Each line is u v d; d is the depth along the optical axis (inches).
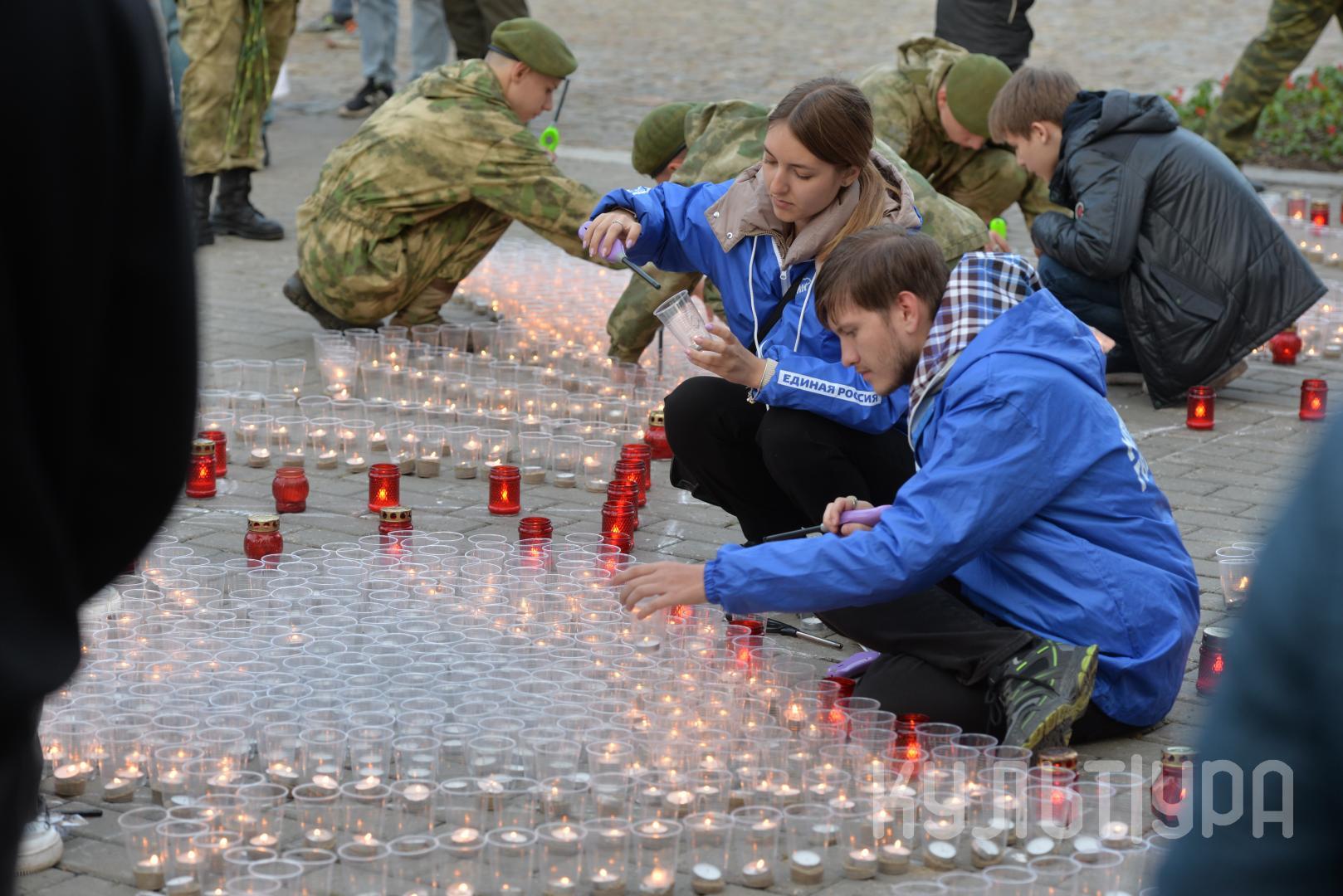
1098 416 178.5
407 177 349.7
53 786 168.4
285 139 642.8
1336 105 653.3
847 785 164.1
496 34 352.2
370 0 668.7
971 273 180.9
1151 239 342.3
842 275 184.1
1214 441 323.9
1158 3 1063.0
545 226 348.5
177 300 76.2
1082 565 178.5
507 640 204.2
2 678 70.3
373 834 151.9
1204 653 200.1
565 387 333.1
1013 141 355.9
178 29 513.7
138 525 78.8
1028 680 172.2
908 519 171.6
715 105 300.4
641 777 163.6
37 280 70.9
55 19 69.6
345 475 290.5
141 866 148.6
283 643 201.6
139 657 193.5
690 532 265.1
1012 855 157.5
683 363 350.0
